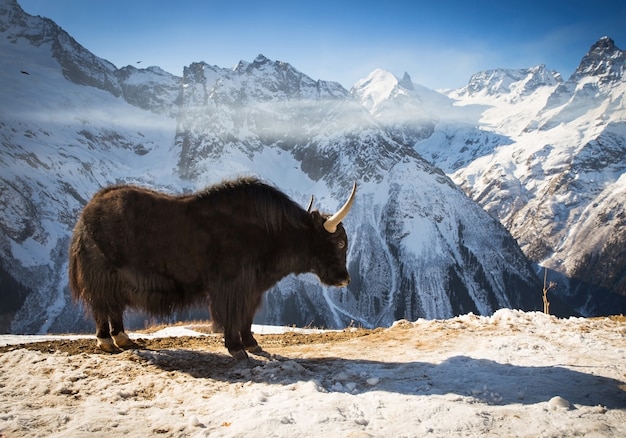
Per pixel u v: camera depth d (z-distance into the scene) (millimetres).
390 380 7145
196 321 15742
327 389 6926
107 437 5523
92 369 8117
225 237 8484
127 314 9680
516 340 8828
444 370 7422
